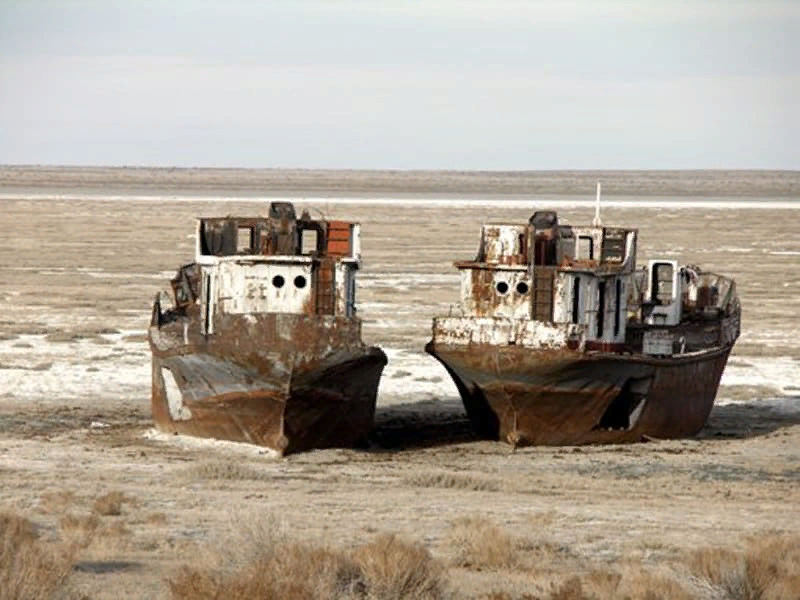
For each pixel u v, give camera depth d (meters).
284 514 68.38
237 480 80.44
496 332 95.44
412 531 64.19
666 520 70.31
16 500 71.12
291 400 90.06
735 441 100.31
